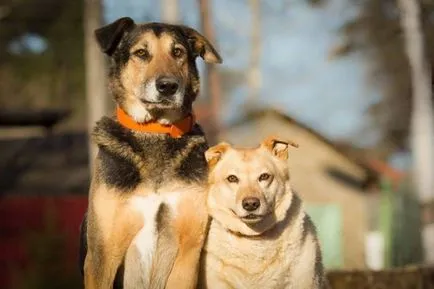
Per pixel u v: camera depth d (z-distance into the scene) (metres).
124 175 7.05
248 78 30.58
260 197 7.13
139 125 7.27
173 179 7.10
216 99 25.59
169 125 7.30
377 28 27.02
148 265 7.04
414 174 23.55
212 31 25.66
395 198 22.22
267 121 21.77
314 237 7.61
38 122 25.06
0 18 29.86
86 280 7.18
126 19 7.62
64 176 25.22
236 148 7.55
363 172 21.95
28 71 32.94
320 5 28.94
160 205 7.05
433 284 10.18
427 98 21.47
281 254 7.33
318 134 21.66
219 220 7.28
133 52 7.42
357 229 21.67
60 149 27.08
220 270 7.30
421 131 21.30
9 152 27.03
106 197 7.03
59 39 31.62
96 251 7.05
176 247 7.12
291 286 7.41
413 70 21.67
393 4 26.44
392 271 10.05
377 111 31.27
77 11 30.52
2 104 33.25
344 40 28.31
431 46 22.28
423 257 19.23
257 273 7.29
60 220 23.84
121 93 7.42
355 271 10.04
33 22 31.11
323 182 21.78
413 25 21.67
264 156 7.45
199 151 7.38
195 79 7.66
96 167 7.23
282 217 7.34
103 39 7.53
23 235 23.73
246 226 7.24
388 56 27.69
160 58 7.39
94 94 22.61
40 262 20.33
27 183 24.73
